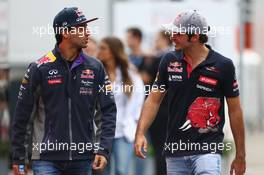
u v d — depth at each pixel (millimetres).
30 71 23109
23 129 23250
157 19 47156
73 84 23094
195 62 23391
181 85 23453
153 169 36219
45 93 23047
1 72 32875
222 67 23344
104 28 42281
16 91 41969
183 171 23688
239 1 40125
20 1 40781
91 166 23516
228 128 35188
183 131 23547
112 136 23500
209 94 23438
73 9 23141
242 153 24078
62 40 23125
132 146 30766
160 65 23766
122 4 46969
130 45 36156
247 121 74375
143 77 34719
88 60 23312
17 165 23375
